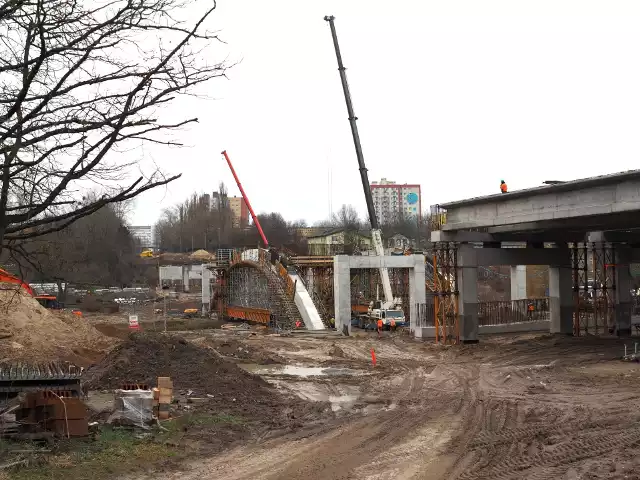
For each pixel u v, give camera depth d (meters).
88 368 27.72
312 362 38.19
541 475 13.68
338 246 100.00
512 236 44.00
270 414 21.41
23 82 9.73
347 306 55.72
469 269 42.84
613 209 30.22
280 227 164.25
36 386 16.39
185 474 14.09
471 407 22.36
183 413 19.56
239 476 13.96
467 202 40.06
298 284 63.94
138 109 9.92
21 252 10.97
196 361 26.91
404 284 67.75
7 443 14.26
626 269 46.97
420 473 14.13
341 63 68.38
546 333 51.88
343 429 19.03
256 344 48.09
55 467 13.27
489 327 51.78
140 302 88.88
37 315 35.44
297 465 14.89
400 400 24.58
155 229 177.12
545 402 23.16
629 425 18.53
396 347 45.00
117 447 15.28
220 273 83.12
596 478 13.24
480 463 14.83
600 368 32.12
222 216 163.38
